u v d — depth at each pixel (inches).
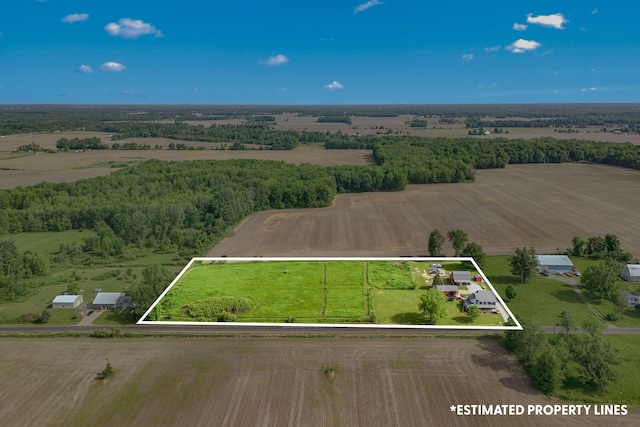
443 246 3737.7
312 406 1881.2
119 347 2325.3
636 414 1802.4
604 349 2004.2
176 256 3688.5
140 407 1899.6
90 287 3127.5
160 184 5497.1
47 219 4473.4
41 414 1879.9
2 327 2583.7
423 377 2041.1
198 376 2081.7
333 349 2242.9
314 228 4352.9
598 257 3467.0
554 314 2583.7
